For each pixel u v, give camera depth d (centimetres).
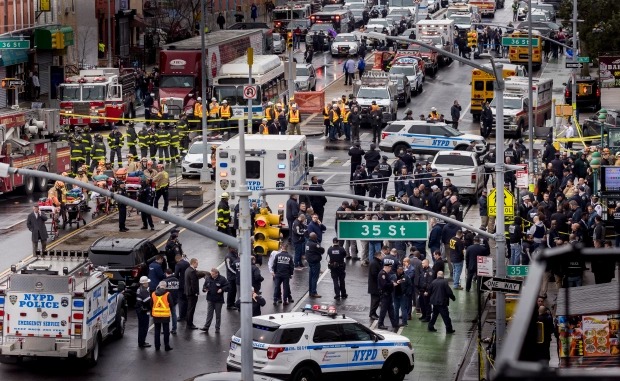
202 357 5725
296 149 8469
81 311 5278
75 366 5506
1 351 5281
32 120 9875
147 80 15525
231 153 8306
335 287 6844
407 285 6303
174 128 11194
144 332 5847
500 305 5191
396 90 13812
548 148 10088
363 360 5266
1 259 7619
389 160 11269
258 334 5150
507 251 7712
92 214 9050
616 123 10906
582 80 14112
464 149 11231
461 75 17188
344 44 18438
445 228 7312
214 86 13138
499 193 5241
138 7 19112
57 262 5438
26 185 9762
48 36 15025
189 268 6200
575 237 6812
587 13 15612
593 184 8725
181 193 9619
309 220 7850
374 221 6506
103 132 13300
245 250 4422
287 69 12656
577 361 2998
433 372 5575
